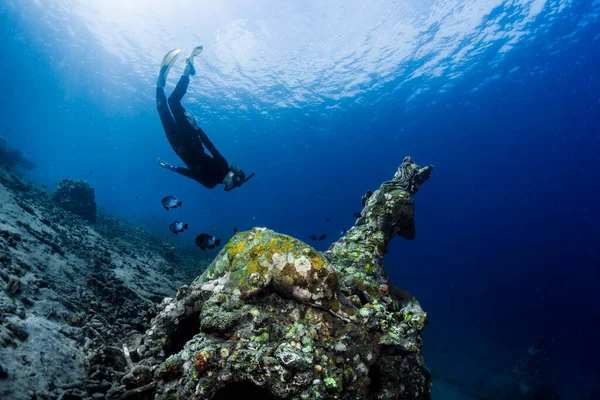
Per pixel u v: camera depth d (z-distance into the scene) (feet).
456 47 94.73
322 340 12.62
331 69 110.11
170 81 116.88
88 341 15.47
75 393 11.78
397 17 88.58
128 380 13.10
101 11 91.71
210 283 13.99
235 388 12.44
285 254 13.19
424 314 16.81
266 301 13.01
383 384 13.93
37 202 39.86
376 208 20.86
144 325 20.88
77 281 23.68
